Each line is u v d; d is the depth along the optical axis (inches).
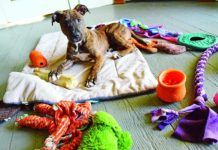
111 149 29.6
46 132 38.2
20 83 45.4
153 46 61.4
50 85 47.9
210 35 62.2
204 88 43.5
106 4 126.1
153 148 32.6
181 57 56.0
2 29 110.0
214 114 34.3
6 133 39.4
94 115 34.3
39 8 118.9
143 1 119.6
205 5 95.0
